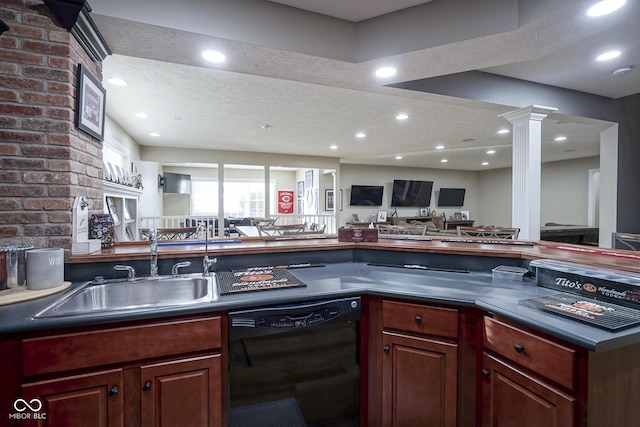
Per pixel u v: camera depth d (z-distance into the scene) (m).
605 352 0.98
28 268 1.34
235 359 1.30
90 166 1.80
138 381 1.15
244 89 3.10
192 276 1.67
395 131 4.81
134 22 1.60
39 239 1.52
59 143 1.54
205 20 1.71
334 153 6.91
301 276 1.75
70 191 1.57
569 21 1.59
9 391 1.03
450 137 5.19
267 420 1.34
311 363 1.43
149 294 1.59
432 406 1.40
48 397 1.05
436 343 1.39
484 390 1.29
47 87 1.51
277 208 10.52
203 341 1.24
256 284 1.53
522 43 1.82
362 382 1.50
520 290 1.48
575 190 7.67
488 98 2.82
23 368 1.03
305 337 1.42
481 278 1.72
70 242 1.56
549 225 6.64
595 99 3.31
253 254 1.93
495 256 1.87
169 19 1.65
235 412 1.30
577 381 0.97
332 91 3.13
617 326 1.01
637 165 3.55
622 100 3.47
